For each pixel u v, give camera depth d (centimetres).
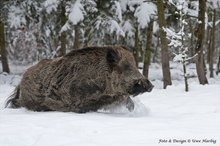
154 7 2888
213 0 2733
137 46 3306
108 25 3047
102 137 827
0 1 3322
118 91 1117
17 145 813
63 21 3056
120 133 853
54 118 1034
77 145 768
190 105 1259
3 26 3622
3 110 1243
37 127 923
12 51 4212
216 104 1234
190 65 4159
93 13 3039
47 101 1200
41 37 3775
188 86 1739
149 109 1184
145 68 3077
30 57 4034
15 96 1309
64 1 2934
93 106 1170
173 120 1000
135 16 2922
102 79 1130
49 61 1237
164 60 2047
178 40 1753
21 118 1048
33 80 1218
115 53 1111
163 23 2031
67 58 1186
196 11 2553
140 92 1100
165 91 1656
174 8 2684
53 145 787
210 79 3419
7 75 3538
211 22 3797
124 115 1133
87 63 1152
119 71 1111
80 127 915
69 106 1177
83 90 1144
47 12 3022
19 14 3375
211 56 3822
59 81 1172
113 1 2981
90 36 3247
